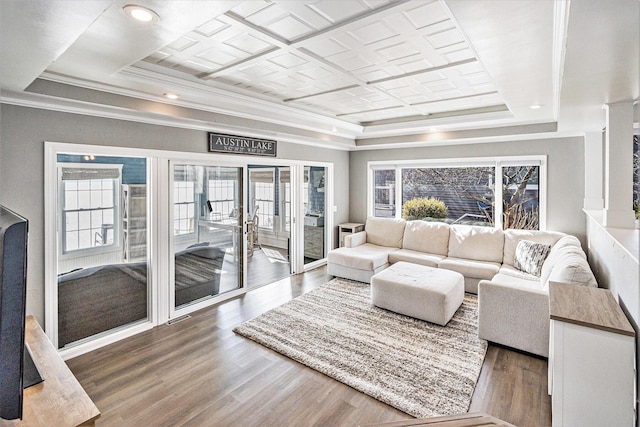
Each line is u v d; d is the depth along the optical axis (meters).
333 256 5.16
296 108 4.28
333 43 2.43
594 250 3.58
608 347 1.78
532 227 4.82
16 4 1.22
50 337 2.75
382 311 3.79
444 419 1.48
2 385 1.06
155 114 3.28
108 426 2.04
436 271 4.09
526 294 2.84
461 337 3.15
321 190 6.03
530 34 1.79
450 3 1.49
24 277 1.09
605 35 1.50
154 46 1.97
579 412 1.86
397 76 3.16
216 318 3.65
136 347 3.01
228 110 3.80
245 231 4.53
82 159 3.11
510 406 2.21
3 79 2.12
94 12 1.29
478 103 4.18
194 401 2.27
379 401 2.27
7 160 2.51
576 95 2.48
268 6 1.92
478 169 5.27
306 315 3.68
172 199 3.63
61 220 3.00
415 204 5.84
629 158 2.67
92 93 2.77
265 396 2.33
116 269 3.27
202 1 1.43
